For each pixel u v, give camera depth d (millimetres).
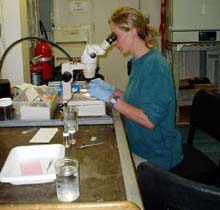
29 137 1636
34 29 3707
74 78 2365
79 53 4512
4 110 1852
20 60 2791
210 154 3445
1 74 2703
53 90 2080
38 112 1828
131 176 1223
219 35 4047
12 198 1094
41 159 1390
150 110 1723
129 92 1894
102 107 1890
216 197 999
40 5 4430
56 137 1635
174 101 1837
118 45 1928
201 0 3928
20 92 2035
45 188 1157
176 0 3916
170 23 4074
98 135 1648
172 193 1087
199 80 4414
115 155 1410
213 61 4555
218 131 1961
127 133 1940
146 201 1190
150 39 1871
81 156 1404
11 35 2736
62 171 1130
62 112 1887
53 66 3039
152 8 4543
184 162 2008
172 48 4043
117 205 1017
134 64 1923
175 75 4098
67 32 4469
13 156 1368
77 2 4465
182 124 4195
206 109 2066
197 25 3986
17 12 2707
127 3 4516
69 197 1076
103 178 1212
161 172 1109
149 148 1908
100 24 4531
